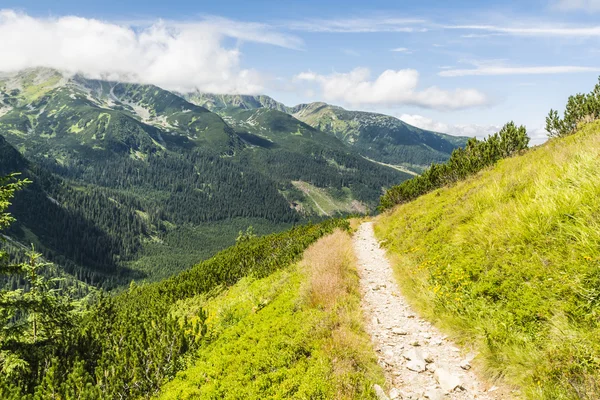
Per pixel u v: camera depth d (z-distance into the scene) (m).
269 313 11.16
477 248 9.97
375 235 24.03
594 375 4.65
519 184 12.52
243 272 27.31
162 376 9.33
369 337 7.91
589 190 8.20
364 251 18.94
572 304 5.96
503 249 8.91
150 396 8.64
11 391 8.14
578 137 15.61
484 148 27.30
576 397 4.47
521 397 5.07
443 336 7.49
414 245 14.98
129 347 10.34
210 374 8.57
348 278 12.02
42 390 8.41
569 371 4.84
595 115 20.33
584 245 6.86
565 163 11.04
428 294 9.40
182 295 28.58
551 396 4.68
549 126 22.58
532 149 21.81
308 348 7.89
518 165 16.50
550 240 7.85
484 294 8.01
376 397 5.78
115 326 12.92
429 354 6.89
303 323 9.08
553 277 6.89
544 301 6.48
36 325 12.14
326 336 8.13
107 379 8.83
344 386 6.15
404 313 9.19
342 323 8.46
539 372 5.10
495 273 8.34
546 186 10.12
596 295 5.76
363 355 6.92
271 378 7.30
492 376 5.71
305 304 10.52
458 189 19.98
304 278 14.04
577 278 6.26
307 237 27.64
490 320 6.93
